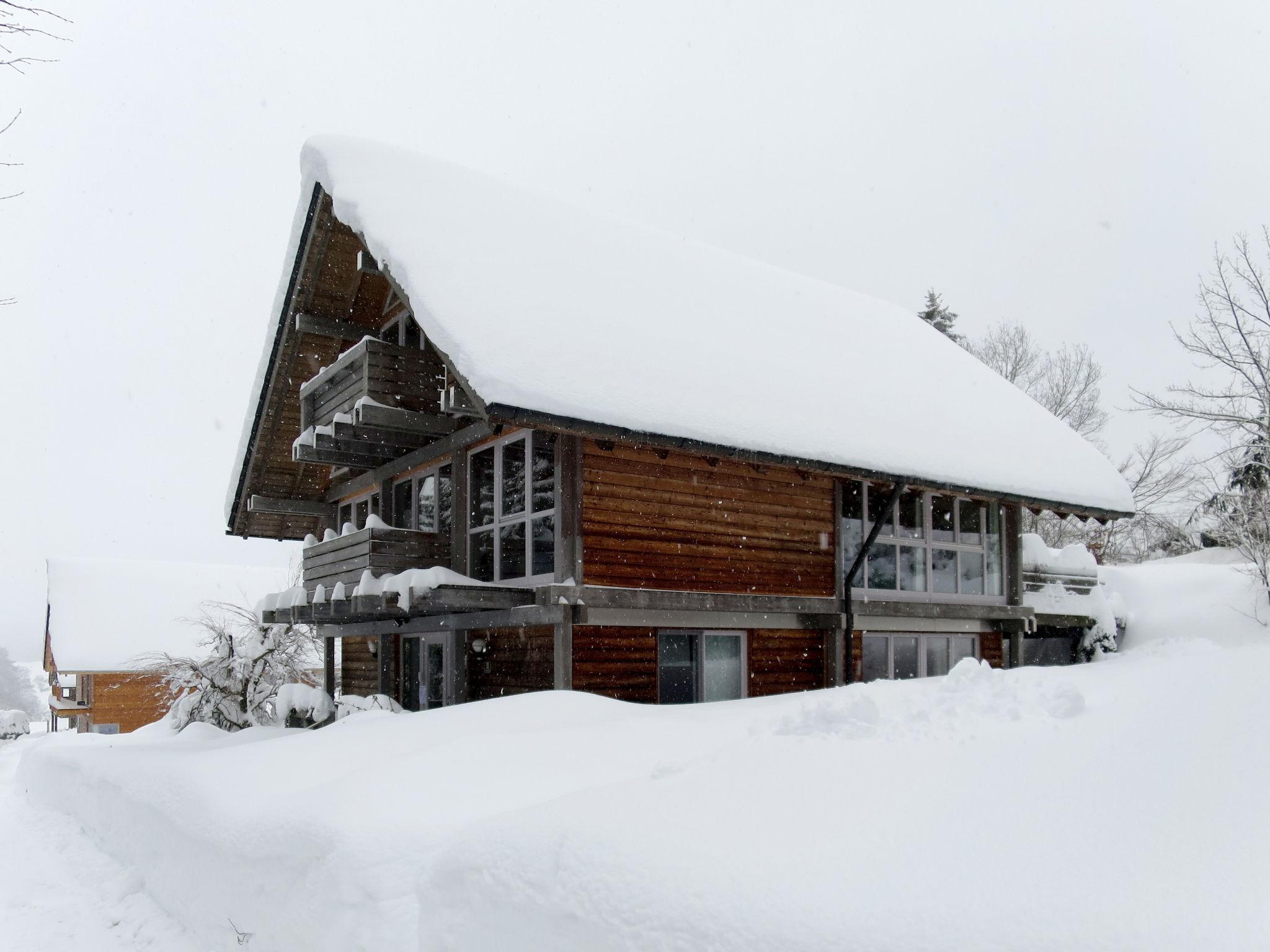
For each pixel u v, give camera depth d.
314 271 13.93
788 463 11.53
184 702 15.20
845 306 18.58
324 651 17.28
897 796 3.59
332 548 12.88
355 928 4.39
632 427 10.09
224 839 5.80
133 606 35.56
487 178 14.26
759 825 3.52
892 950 2.67
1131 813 3.09
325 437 13.13
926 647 15.04
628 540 11.09
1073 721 4.30
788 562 12.73
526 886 3.68
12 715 37.75
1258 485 22.42
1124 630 18.83
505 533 11.69
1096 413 35.16
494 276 11.27
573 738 6.17
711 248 17.55
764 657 12.77
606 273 13.31
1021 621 15.87
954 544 15.28
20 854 9.00
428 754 5.81
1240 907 2.46
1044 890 2.73
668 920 3.14
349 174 11.93
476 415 9.95
